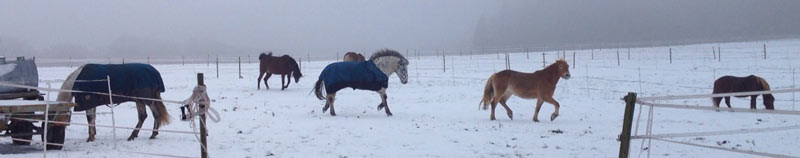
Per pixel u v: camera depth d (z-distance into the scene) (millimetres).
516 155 10469
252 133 12859
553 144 11766
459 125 14742
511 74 15844
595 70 34875
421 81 30062
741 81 18500
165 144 10930
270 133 12891
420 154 10422
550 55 51344
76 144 10820
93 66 11031
